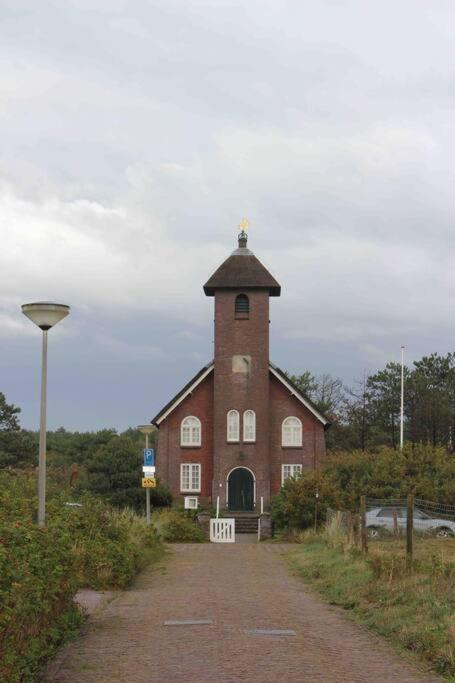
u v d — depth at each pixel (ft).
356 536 87.81
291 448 184.24
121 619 51.42
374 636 45.55
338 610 55.62
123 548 72.54
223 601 60.23
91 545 68.28
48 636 40.47
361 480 144.56
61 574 41.91
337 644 43.19
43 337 55.83
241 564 92.32
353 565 71.15
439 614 45.62
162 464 184.85
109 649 41.70
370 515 123.03
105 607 56.80
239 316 182.60
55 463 341.00
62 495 77.71
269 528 151.33
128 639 44.52
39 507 52.80
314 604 58.70
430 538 106.83
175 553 109.40
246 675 35.78
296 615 53.26
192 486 184.44
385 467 146.10
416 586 55.06
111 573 67.46
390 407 275.18
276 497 150.30
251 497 179.42
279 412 185.68
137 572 80.38
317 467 168.76
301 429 184.85
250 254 185.68
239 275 183.01
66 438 392.27
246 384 181.37
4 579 30.78
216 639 44.39
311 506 138.00
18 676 31.22
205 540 149.18
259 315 182.60
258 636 45.29
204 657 39.65
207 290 185.16
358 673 36.45
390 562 61.93
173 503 180.14
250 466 179.63
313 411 184.14
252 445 180.04
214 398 181.88
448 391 274.98
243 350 182.19
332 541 97.86
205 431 185.37
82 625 48.24
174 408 185.88
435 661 38.01
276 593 65.21
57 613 44.45
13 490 76.74
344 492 141.08
